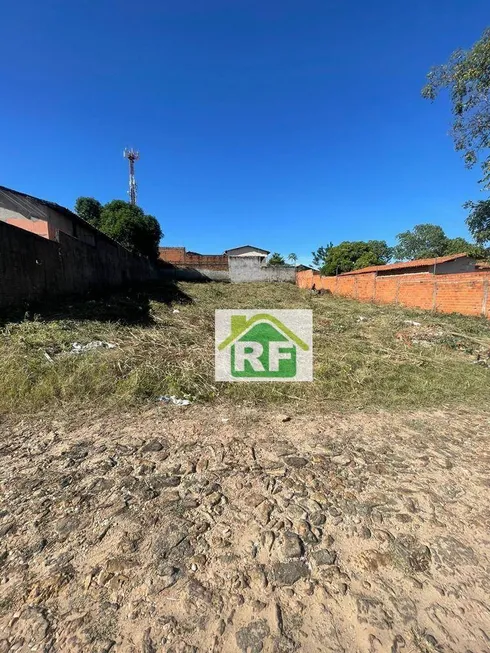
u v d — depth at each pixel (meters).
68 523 1.65
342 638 1.14
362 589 1.33
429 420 3.04
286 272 25.59
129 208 19.81
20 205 9.60
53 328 4.76
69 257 8.10
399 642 1.13
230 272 24.89
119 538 1.56
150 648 1.09
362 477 2.12
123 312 7.02
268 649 1.09
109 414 2.98
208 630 1.15
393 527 1.67
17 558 1.44
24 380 3.23
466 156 6.23
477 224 6.71
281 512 1.76
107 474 2.08
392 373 4.23
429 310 9.53
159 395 3.44
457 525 1.70
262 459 2.31
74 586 1.31
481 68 5.39
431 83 6.07
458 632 1.17
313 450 2.46
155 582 1.33
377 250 36.34
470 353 5.39
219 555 1.47
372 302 12.81
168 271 24.14
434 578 1.38
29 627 1.15
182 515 1.72
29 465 2.16
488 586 1.36
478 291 8.09
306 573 1.39
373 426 2.90
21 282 5.79
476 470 2.22
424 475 2.15
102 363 3.74
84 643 1.10
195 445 2.49
